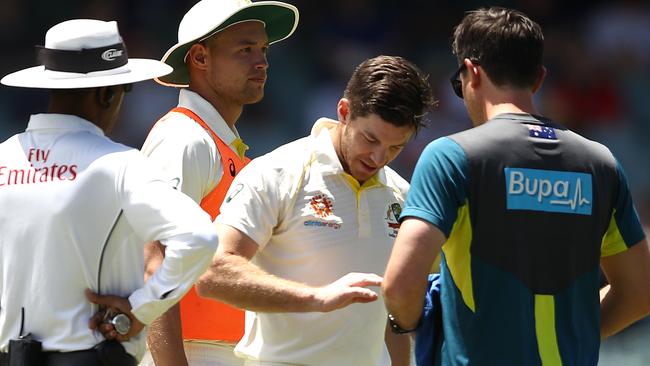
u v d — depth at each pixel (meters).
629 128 52.38
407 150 48.22
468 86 14.93
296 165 16.05
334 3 54.59
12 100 49.31
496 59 14.59
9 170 14.34
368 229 16.22
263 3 18.45
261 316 16.39
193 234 13.54
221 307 17.80
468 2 55.78
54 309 13.95
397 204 16.72
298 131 50.47
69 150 14.22
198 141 17.48
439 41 54.72
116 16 52.38
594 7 56.34
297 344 16.16
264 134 49.81
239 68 18.31
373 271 16.28
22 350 13.88
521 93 14.65
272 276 15.52
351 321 16.20
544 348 14.16
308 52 52.94
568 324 14.36
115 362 13.98
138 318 13.93
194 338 17.75
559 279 14.31
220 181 17.83
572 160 14.47
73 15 52.44
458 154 14.11
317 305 14.99
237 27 18.34
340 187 16.12
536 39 14.69
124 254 14.11
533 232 14.17
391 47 54.31
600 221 14.67
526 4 56.44
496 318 14.05
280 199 15.88
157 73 14.95
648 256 15.07
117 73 14.73
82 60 14.45
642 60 54.34
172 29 52.47
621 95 53.16
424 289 13.94
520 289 14.11
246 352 16.69
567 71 53.97
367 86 15.52
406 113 15.42
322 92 51.34
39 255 13.98
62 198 13.95
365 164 15.93
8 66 51.44
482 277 14.09
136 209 13.78
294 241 16.02
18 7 52.03
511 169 14.14
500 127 14.34
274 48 52.41
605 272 15.45
